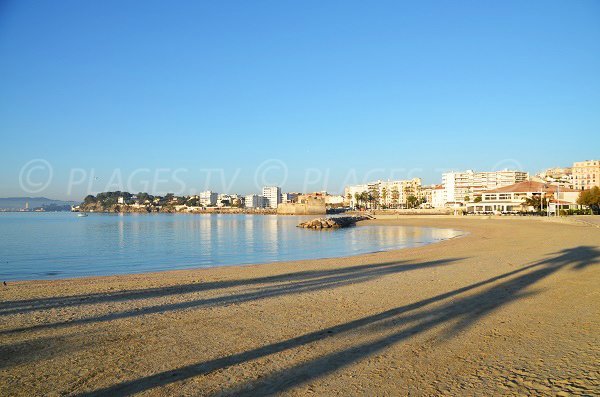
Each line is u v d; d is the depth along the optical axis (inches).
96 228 3139.8
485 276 620.1
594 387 222.1
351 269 789.9
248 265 951.0
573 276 588.4
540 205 4116.6
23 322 398.0
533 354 276.2
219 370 261.4
